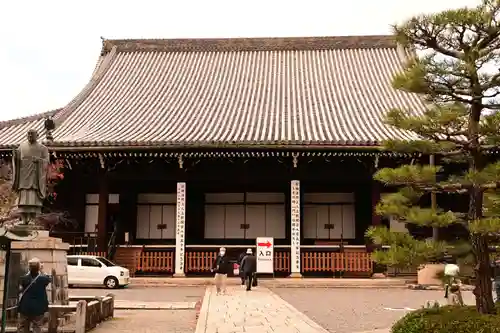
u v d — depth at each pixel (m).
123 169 32.88
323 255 29.84
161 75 43.03
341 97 38.22
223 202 35.28
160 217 35.28
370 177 31.92
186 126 33.50
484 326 9.99
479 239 10.76
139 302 20.77
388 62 42.66
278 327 14.20
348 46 45.09
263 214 35.03
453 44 10.84
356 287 27.55
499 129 10.57
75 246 31.95
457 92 10.89
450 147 11.28
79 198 34.78
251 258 24.67
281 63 44.16
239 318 15.73
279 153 29.80
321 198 34.81
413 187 11.32
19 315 11.34
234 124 33.69
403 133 30.59
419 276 27.62
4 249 10.83
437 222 10.62
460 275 12.16
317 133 30.95
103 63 44.44
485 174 10.21
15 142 32.31
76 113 36.84
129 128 33.41
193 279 28.94
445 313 10.98
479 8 10.38
